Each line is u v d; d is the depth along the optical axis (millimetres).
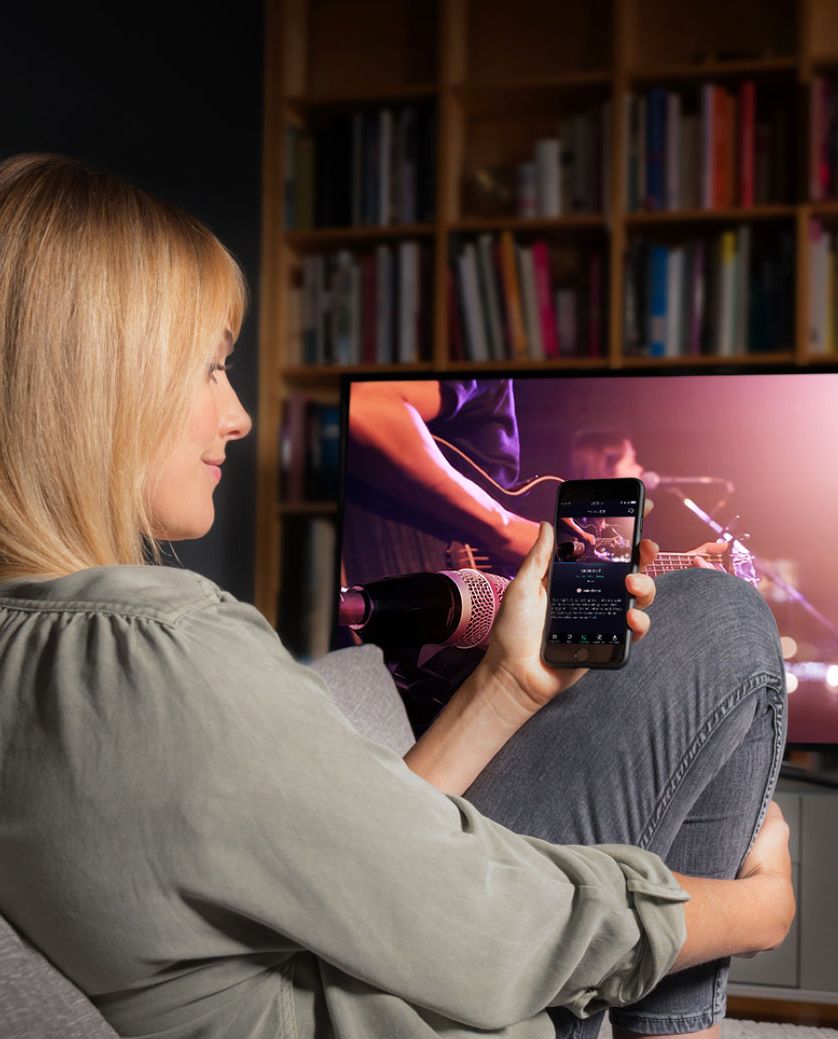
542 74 3424
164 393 688
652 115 3062
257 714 570
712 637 952
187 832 544
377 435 1707
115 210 686
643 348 3021
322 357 3240
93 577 627
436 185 3182
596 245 3283
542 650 894
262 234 3270
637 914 689
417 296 3178
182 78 2840
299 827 559
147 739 552
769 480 1624
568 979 662
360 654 1489
